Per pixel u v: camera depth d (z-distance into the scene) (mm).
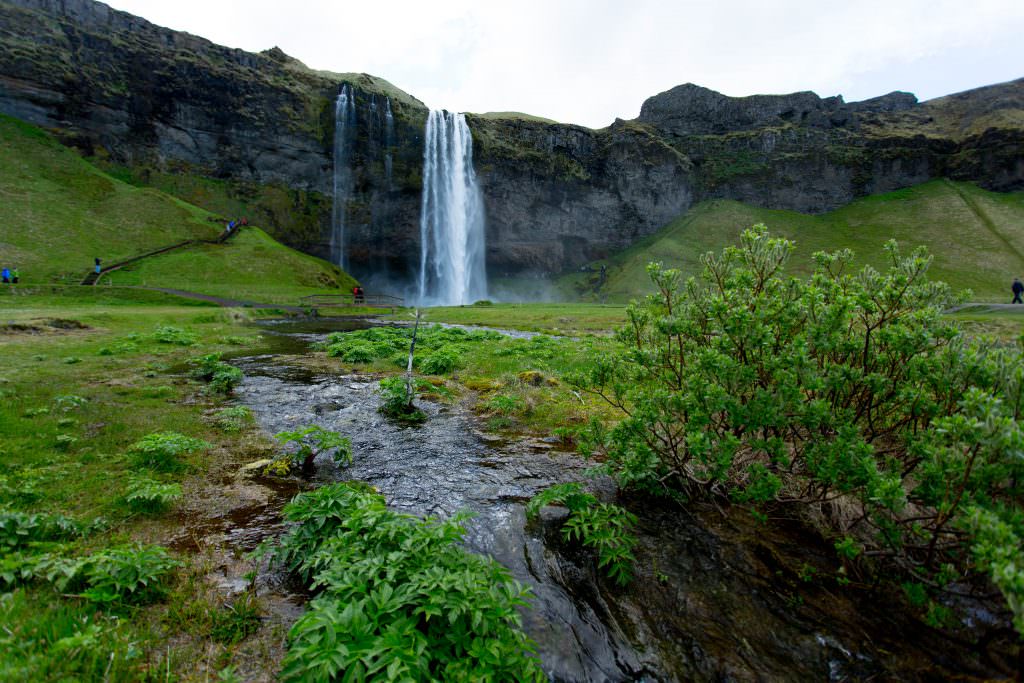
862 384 4980
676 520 5559
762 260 5867
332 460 7605
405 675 2754
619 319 36375
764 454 5934
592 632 4090
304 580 4180
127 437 7586
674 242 97125
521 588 3859
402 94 101375
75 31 67438
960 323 4914
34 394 9508
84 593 3494
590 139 103062
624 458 5996
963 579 3777
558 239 102375
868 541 4676
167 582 4070
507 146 92375
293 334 26078
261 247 64125
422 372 14766
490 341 21766
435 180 84812
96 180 63781
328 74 94750
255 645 3453
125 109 69500
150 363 14195
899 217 97875
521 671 3213
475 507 6004
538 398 11320
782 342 5383
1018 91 123562
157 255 54094
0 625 3051
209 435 8359
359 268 88812
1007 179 101875
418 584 3418
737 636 4016
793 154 113250
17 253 44438
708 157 116812
